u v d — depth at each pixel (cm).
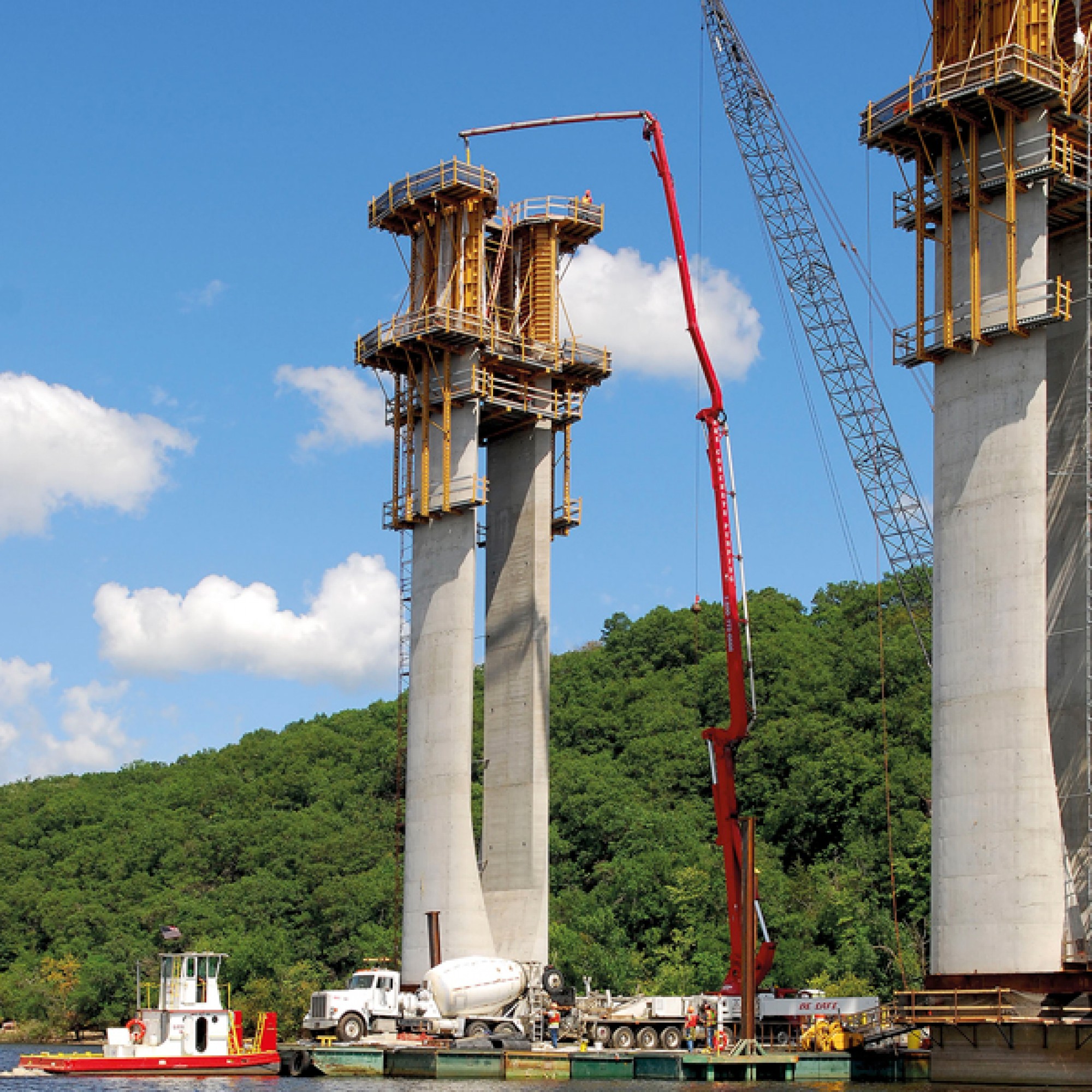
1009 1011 5634
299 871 13225
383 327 8488
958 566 6150
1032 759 5838
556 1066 6369
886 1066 6481
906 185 6606
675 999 7000
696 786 13288
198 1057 6544
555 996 7200
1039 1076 5591
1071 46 6644
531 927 7931
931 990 5953
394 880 11550
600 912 10931
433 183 8406
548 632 8400
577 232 8850
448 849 7894
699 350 7619
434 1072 6353
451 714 8069
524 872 8050
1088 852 5941
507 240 8694
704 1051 6506
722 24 11319
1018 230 6169
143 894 14088
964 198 6331
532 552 8419
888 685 13388
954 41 6494
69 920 13875
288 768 16025
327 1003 6906
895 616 14825
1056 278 6269
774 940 10200
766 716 13738
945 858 6003
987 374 6188
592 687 15850
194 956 6750
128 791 17750
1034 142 6181
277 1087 5912
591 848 12444
